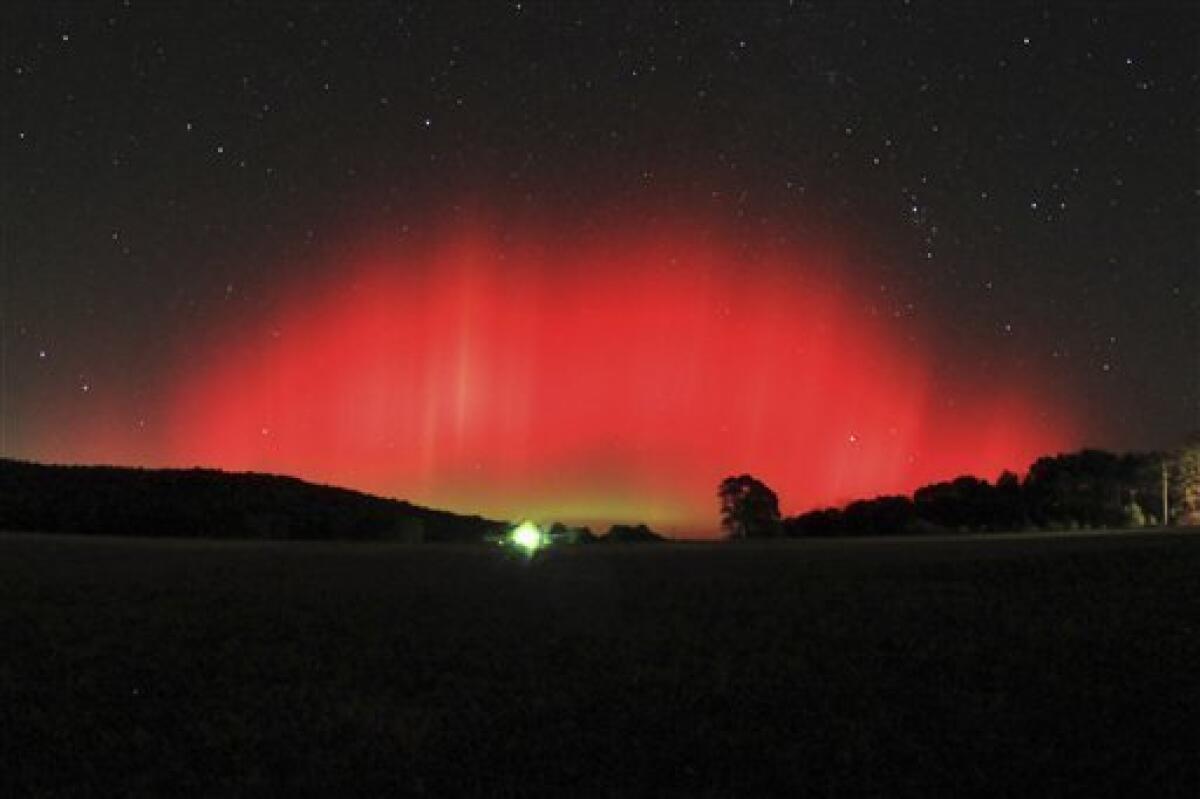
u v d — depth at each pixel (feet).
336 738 39.17
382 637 60.70
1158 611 67.10
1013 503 223.71
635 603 75.36
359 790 33.19
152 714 42.91
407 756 36.73
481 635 61.31
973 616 66.64
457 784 33.60
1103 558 97.19
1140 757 35.37
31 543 142.41
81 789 33.37
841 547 134.51
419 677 49.62
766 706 43.11
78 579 91.71
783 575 94.17
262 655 55.06
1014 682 47.01
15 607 72.74
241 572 99.96
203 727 40.70
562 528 147.13
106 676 50.08
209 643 58.95
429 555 124.26
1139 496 222.28
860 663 51.93
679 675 49.21
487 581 91.81
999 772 33.99
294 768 35.55
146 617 68.49
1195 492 215.31
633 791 32.63
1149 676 47.67
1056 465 232.94
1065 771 34.04
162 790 33.40
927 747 36.88
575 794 32.50
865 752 36.27
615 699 44.68
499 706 43.73
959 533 193.88
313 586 87.56
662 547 143.33
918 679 47.98
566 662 52.90
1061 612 67.77
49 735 39.73
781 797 32.09
